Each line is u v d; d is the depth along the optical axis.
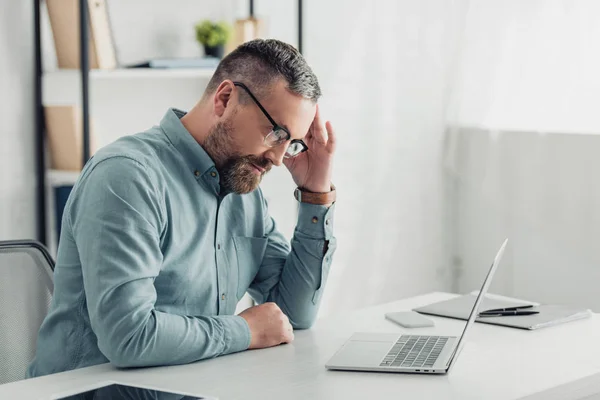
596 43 3.08
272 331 1.61
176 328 1.47
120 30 3.12
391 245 3.70
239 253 1.79
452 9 3.46
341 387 1.35
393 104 3.64
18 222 2.92
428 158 3.71
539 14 3.19
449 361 1.45
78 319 1.58
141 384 1.36
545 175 3.28
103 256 1.45
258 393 1.32
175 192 1.62
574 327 1.79
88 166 1.57
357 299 3.63
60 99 3.03
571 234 3.24
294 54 1.62
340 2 3.48
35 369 1.65
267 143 1.60
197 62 3.04
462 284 3.73
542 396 1.34
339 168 3.51
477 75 3.39
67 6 2.85
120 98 3.20
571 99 3.15
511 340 1.67
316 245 1.81
